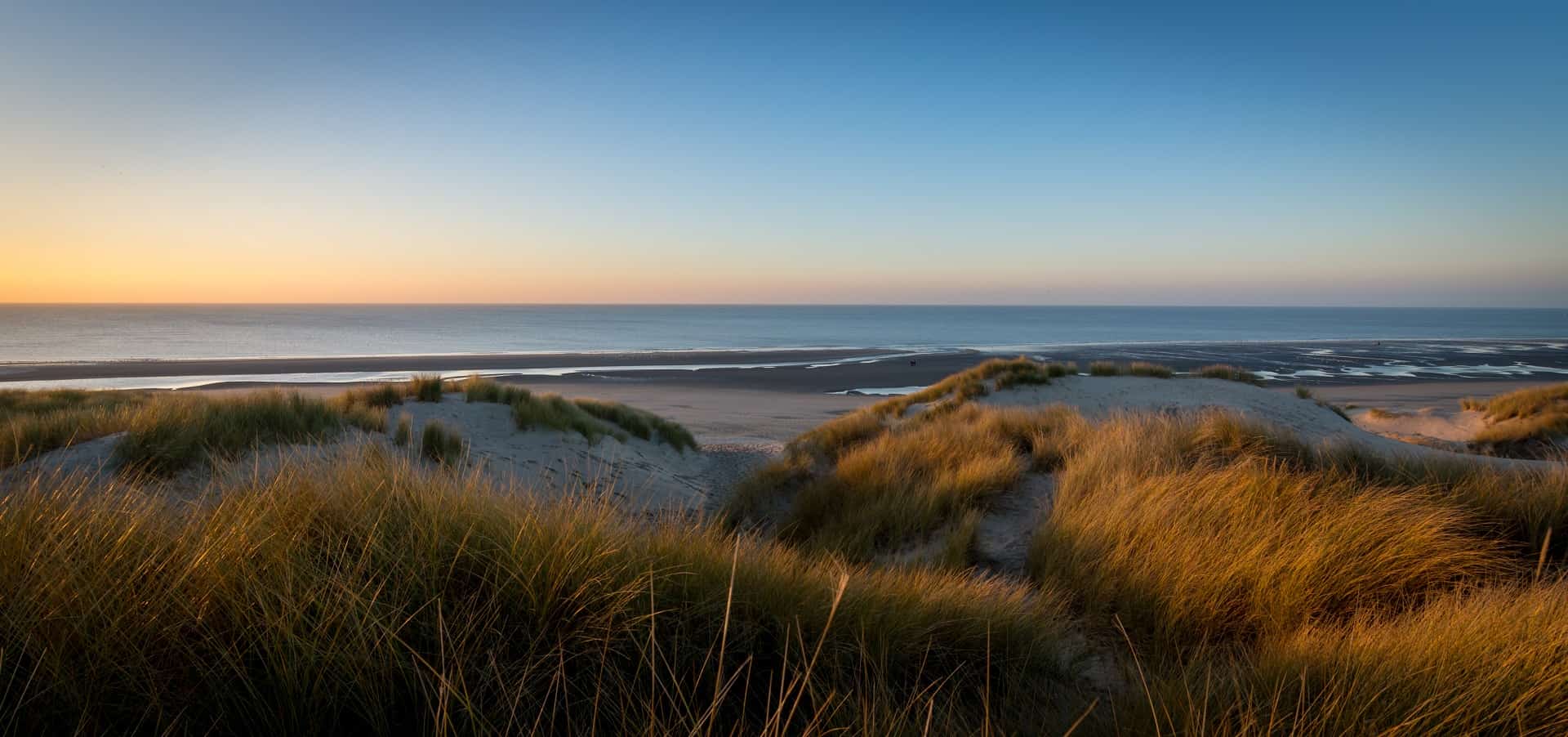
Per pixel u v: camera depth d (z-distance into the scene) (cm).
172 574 203
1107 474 584
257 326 13438
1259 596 329
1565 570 371
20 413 1025
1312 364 6247
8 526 212
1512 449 1633
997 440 853
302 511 263
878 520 612
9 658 174
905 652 257
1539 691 209
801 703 218
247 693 183
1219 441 676
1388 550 362
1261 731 196
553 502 336
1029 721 220
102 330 11394
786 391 3997
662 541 296
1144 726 204
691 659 228
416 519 257
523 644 217
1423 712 204
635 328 14800
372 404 1141
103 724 172
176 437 695
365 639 192
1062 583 391
